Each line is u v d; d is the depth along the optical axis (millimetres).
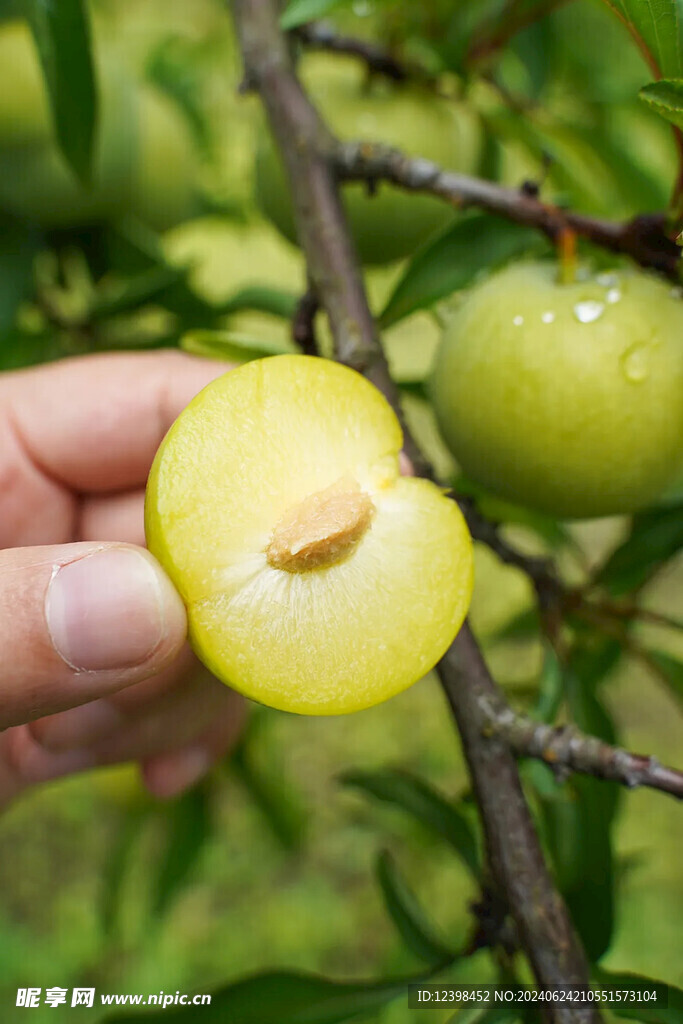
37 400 240
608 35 281
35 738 258
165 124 286
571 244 196
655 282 198
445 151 265
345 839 540
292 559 169
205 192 308
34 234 278
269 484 172
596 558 395
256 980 194
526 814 174
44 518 248
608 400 188
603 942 196
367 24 285
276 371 176
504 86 273
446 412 203
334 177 212
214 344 204
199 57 330
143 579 169
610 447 191
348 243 207
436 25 259
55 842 524
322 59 326
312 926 502
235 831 535
